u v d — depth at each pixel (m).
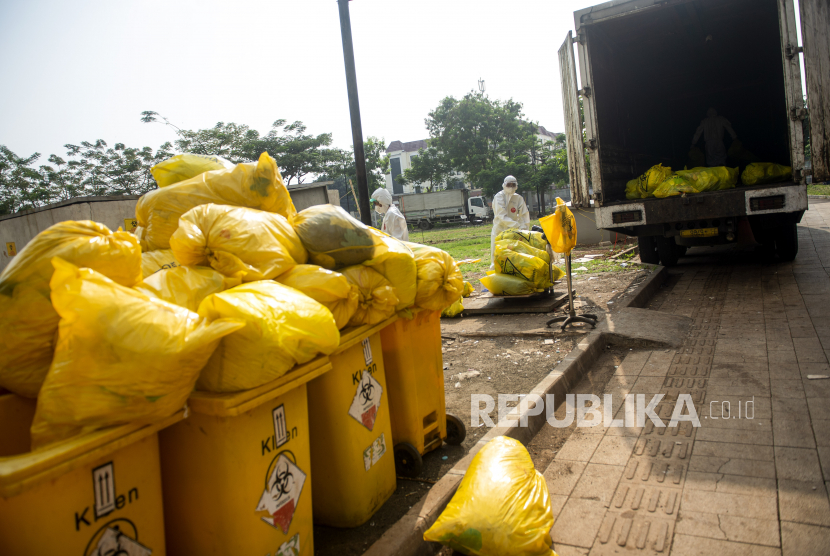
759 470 2.81
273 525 1.99
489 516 2.26
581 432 3.59
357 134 6.01
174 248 2.19
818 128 6.54
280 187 2.66
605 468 3.06
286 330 1.84
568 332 5.67
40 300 1.66
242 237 2.17
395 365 3.02
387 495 2.82
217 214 2.25
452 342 6.01
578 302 7.09
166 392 1.55
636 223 7.66
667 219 7.51
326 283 2.25
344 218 2.60
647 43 10.14
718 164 11.33
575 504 2.74
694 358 4.73
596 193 7.86
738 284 7.60
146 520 1.67
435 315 3.30
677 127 12.91
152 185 35.09
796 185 6.76
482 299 7.69
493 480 2.44
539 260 6.90
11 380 1.73
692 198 7.34
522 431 3.52
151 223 2.59
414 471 3.04
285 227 2.41
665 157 12.39
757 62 11.29
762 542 2.27
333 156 40.84
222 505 1.85
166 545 2.01
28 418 1.85
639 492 2.77
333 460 2.54
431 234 32.62
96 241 1.71
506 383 4.50
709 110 11.31
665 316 5.95
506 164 39.47
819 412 3.38
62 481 1.44
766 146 11.97
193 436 1.87
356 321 2.59
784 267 8.32
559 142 45.59
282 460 2.03
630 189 8.59
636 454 3.18
